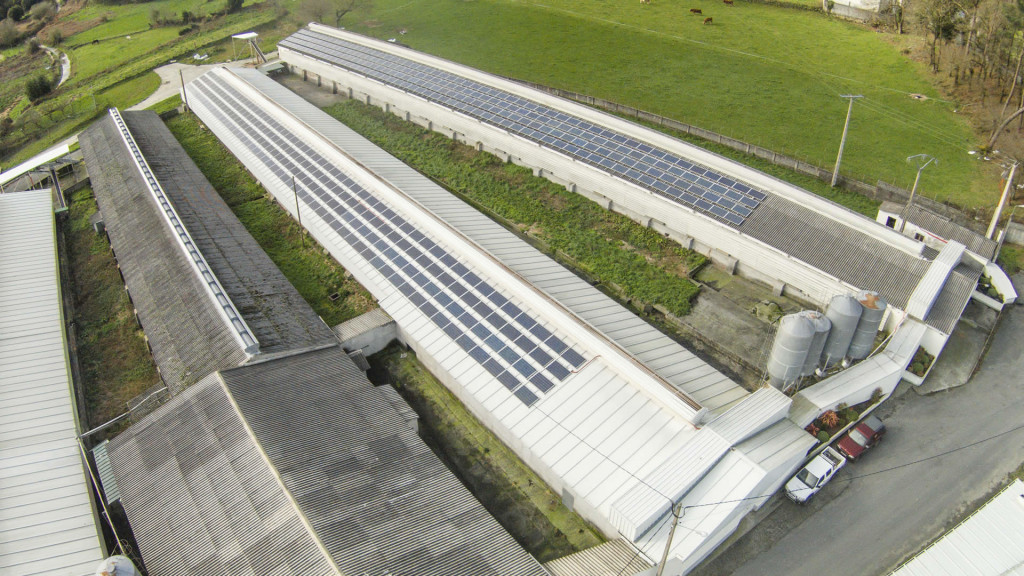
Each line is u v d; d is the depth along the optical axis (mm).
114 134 87688
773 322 56094
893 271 54344
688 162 68562
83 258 71312
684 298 58781
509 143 78562
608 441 42812
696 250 64562
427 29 129000
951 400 50688
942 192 72312
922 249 54750
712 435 42156
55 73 133875
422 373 54344
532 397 46344
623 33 120938
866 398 49812
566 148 73938
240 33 135375
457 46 120062
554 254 65062
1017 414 49312
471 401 49188
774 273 58812
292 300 58312
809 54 108688
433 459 43750
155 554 38719
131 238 66938
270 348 50125
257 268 62438
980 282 59594
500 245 61531
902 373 51219
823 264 55906
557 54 114062
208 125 93312
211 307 54656
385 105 95125
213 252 63281
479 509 40719
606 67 108125
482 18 132500
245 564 36531
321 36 112062
